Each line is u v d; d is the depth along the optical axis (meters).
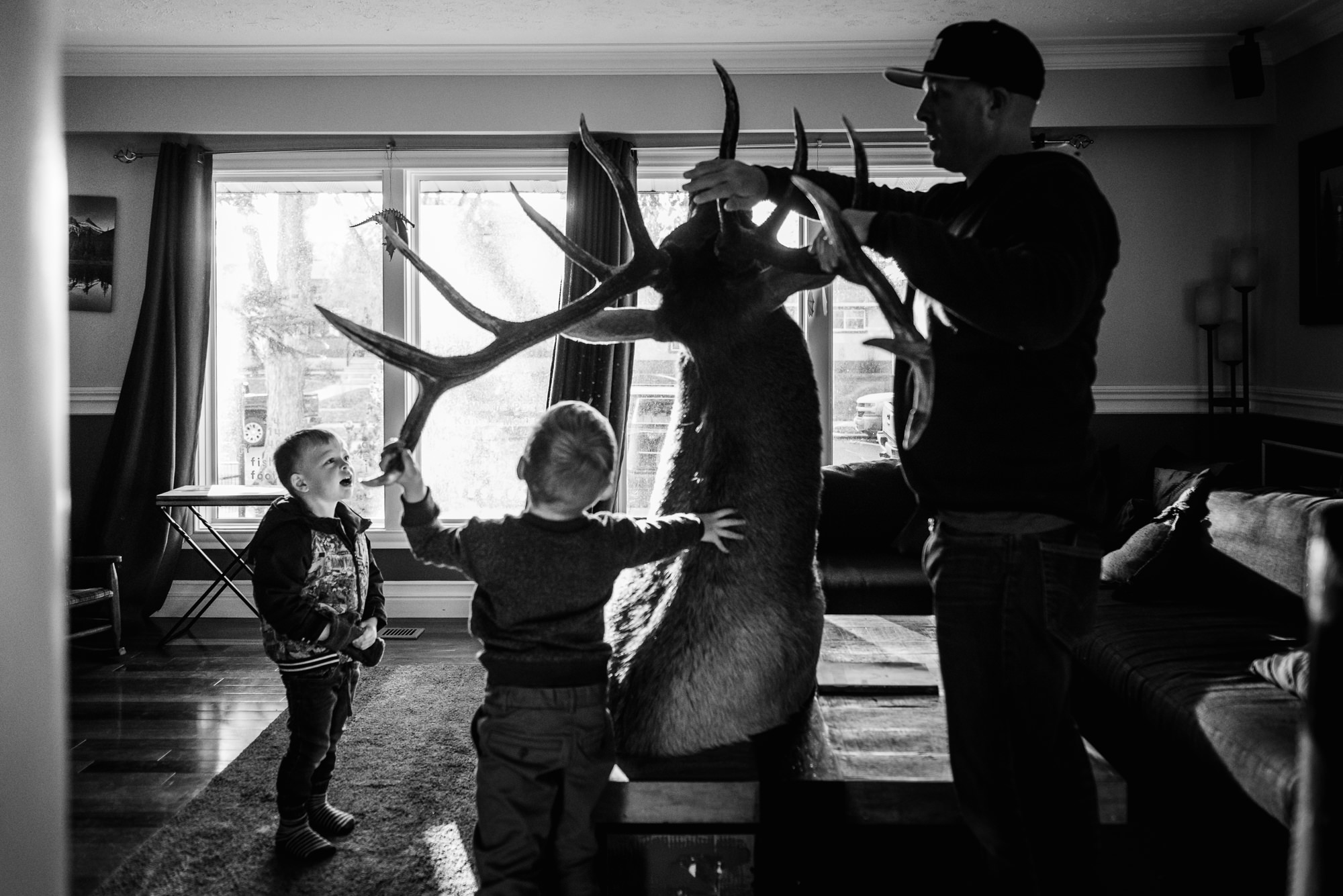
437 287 1.91
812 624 2.02
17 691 0.66
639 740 1.92
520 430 5.82
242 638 5.22
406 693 4.22
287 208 5.81
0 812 0.65
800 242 5.84
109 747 3.68
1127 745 3.20
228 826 2.94
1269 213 5.41
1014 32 1.64
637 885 1.87
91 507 5.50
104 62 5.45
